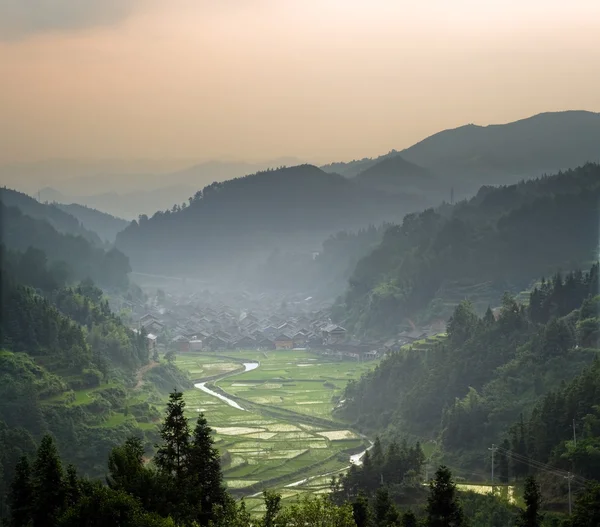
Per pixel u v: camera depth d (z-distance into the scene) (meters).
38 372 187.25
